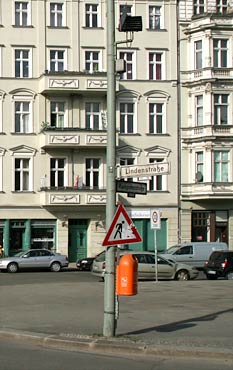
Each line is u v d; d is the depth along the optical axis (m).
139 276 30.00
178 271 30.78
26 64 46.03
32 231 45.41
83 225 46.28
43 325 14.44
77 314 16.62
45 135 44.66
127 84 46.91
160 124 47.50
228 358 10.72
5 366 10.13
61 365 10.26
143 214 46.56
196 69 47.22
